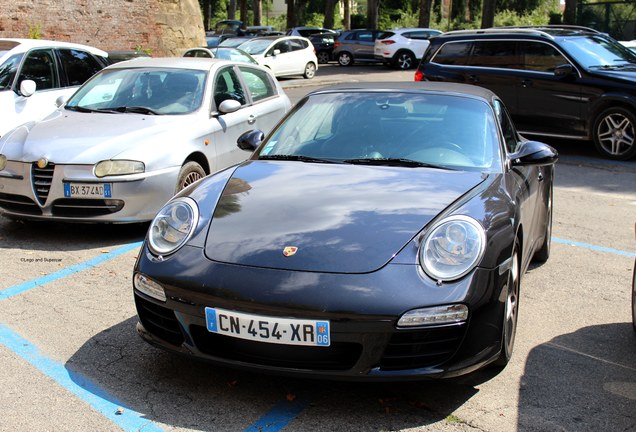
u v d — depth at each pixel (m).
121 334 4.04
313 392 3.36
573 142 11.83
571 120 10.47
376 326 2.94
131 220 5.79
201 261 3.23
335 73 26.78
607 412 3.19
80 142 5.89
